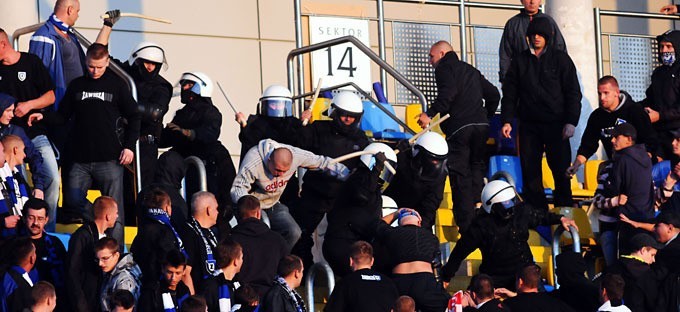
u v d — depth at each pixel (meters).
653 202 43.09
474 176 45.25
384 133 47.91
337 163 40.28
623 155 43.12
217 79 54.94
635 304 39.03
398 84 55.12
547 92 46.50
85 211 39.84
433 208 40.88
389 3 57.66
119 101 39.88
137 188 40.75
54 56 41.53
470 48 57.38
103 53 39.50
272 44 56.06
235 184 39.47
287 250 37.28
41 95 40.12
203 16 55.00
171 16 54.38
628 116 45.00
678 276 38.81
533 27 46.78
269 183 39.47
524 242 40.88
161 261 33.84
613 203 43.09
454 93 44.91
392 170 39.06
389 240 37.53
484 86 46.69
